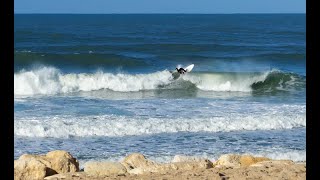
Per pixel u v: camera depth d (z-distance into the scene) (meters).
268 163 26.33
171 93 67.62
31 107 51.62
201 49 135.88
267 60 109.56
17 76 66.38
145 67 96.06
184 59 108.44
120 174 24.67
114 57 98.06
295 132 43.78
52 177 24.45
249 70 92.81
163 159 34.81
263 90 72.50
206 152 37.19
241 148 38.44
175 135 41.78
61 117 46.38
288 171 23.66
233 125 44.69
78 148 37.81
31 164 25.31
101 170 25.45
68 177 24.08
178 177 22.94
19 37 171.38
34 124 42.66
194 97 62.88
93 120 45.09
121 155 36.06
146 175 23.77
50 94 63.47
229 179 22.55
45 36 178.00
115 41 159.75
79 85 68.81
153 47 137.12
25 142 39.03
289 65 104.44
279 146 39.12
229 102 58.03
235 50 135.25
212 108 52.91
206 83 73.44
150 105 54.22
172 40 168.12
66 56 95.44
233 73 74.25
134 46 138.50
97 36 183.25
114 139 40.28
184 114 49.12
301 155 36.66
